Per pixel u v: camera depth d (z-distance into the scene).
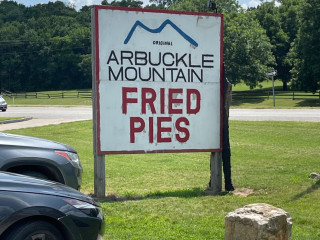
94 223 4.65
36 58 117.38
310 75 55.88
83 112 31.94
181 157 14.50
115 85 8.73
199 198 8.21
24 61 117.44
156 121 9.02
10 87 116.94
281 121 21.91
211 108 9.37
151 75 8.95
